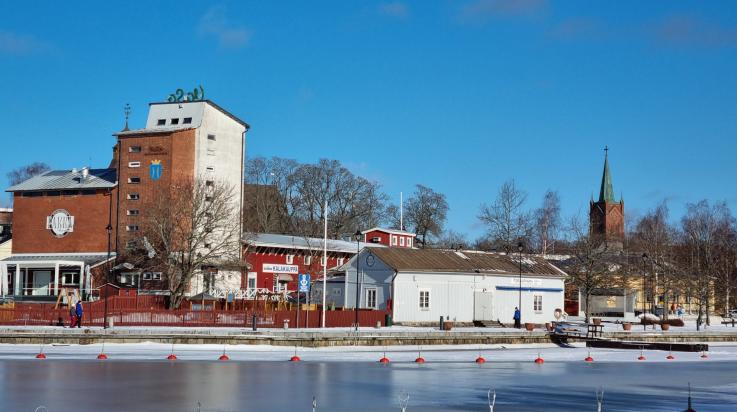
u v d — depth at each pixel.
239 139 104.62
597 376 45.72
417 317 81.12
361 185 146.88
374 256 82.56
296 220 142.25
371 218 148.12
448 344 66.88
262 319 70.88
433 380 41.00
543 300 91.44
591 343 73.19
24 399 31.81
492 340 69.50
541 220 133.50
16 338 59.47
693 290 109.19
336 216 142.25
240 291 94.19
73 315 65.62
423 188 152.75
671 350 69.94
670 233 126.62
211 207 90.12
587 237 103.19
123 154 98.56
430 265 83.12
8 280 98.31
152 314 69.38
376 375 42.88
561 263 106.38
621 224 169.75
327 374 42.91
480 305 85.50
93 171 105.50
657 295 121.00
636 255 114.25
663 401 35.16
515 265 91.31
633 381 43.44
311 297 90.00
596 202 173.50
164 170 96.81
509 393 36.50
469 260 88.44
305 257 109.44
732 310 138.50
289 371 44.12
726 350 72.00
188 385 36.81
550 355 61.00
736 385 42.19
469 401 33.66
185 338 60.34
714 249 121.31
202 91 103.25
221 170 101.44
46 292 96.56
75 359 48.59
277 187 144.75
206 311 69.81
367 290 82.62
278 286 105.06
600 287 105.12
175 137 97.12
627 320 104.69
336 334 62.34
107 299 70.81
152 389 35.22
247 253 101.00
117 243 92.69
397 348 63.09
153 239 89.06
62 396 32.72
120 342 59.91
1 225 113.44
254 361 49.97
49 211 100.62
